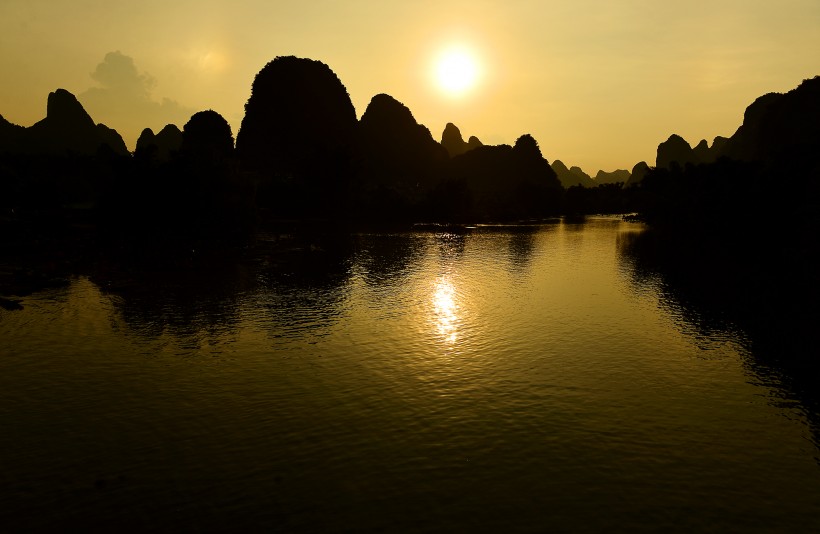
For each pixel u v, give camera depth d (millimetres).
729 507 23812
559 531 22016
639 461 27672
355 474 26203
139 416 32750
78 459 27625
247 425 31516
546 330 52531
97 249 96875
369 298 67375
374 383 38219
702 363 42938
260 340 48594
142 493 24500
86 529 21938
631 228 191125
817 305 63438
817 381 39188
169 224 101438
